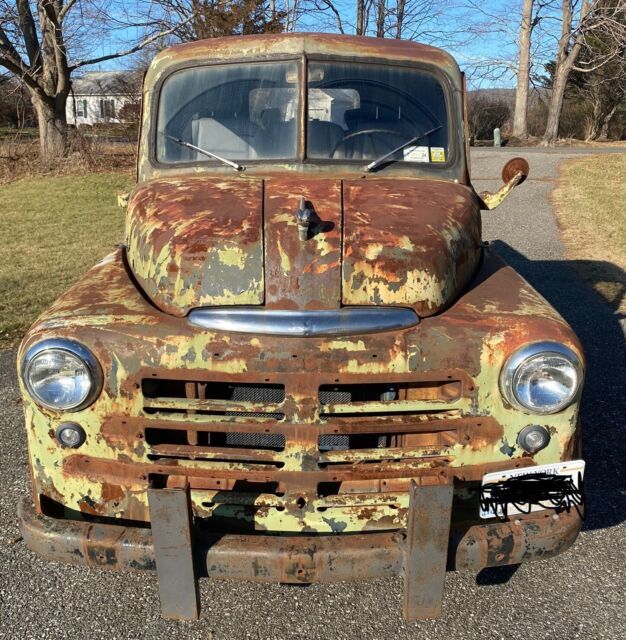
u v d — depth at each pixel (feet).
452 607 9.05
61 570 9.78
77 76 95.76
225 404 7.42
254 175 10.34
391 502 7.72
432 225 8.51
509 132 131.03
